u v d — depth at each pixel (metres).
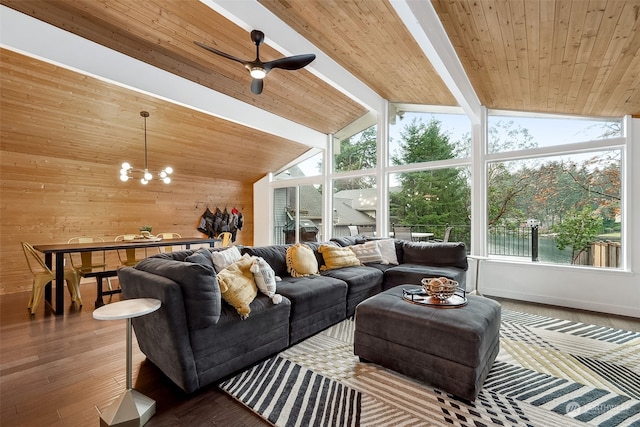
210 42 3.58
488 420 1.67
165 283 1.85
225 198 7.39
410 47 3.63
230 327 2.10
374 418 1.69
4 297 4.18
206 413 1.74
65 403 1.81
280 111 5.39
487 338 1.98
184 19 3.22
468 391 1.82
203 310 1.89
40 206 4.70
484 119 4.64
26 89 3.47
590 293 3.75
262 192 7.76
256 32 3.06
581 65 2.81
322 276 3.46
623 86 3.03
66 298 4.12
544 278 4.05
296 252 3.49
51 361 2.33
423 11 2.54
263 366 2.27
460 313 2.06
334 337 2.82
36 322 3.18
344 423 1.66
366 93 5.14
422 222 5.36
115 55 3.39
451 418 1.69
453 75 3.30
